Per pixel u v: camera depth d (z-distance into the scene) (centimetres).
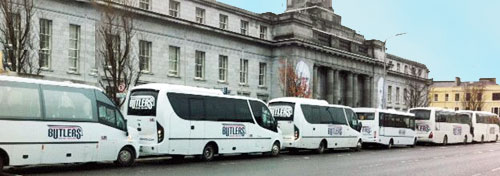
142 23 3638
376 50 6194
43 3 3016
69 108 1542
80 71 3225
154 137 1802
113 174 1489
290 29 4894
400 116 3509
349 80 5775
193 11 4159
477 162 2223
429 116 3962
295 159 2194
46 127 1467
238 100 2148
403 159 2323
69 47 3192
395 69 7525
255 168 1745
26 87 1443
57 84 1527
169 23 3869
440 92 10750
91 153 1589
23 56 2345
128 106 1880
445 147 3716
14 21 2381
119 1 2909
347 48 5719
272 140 2314
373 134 3225
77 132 1548
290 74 4734
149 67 3728
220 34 4356
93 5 2977
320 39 5269
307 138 2523
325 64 5300
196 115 1931
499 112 10306
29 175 1440
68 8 3162
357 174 1608
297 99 2553
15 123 1399
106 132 1639
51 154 1477
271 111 2566
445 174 1680
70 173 1502
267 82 4941
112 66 2617
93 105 1616
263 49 4903
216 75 4338
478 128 4731
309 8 5528
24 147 1413
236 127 2111
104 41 2870
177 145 1845
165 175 1480
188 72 4053
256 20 4847
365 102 6116
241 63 4662
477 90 9550
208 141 1972
